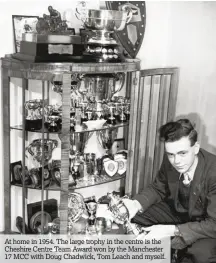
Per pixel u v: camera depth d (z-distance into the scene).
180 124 2.17
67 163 2.38
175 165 2.21
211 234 2.21
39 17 2.62
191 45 3.14
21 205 2.83
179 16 3.20
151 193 2.58
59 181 2.53
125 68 2.51
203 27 3.03
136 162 3.00
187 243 2.26
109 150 3.05
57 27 2.44
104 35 2.55
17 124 2.69
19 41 2.56
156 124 3.10
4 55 2.53
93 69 2.36
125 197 2.65
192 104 3.19
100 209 2.79
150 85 3.09
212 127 3.05
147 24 3.15
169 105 3.09
